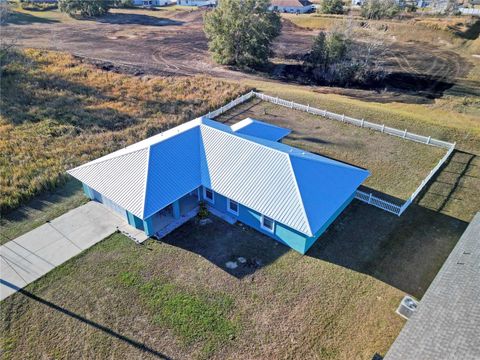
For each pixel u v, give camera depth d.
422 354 11.19
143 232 20.23
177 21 84.12
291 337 14.88
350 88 48.00
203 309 15.99
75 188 24.30
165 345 14.59
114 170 21.34
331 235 20.12
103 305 16.19
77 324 15.41
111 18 84.38
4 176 24.84
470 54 60.00
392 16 76.50
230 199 20.09
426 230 20.47
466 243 16.31
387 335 14.92
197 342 14.69
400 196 23.45
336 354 14.27
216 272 17.80
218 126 24.62
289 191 19.08
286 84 46.94
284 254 18.84
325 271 17.84
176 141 22.42
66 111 34.97
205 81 43.34
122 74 45.44
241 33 51.50
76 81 42.03
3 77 40.94
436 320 12.34
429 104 41.41
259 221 19.98
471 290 13.03
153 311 15.91
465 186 24.17
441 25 67.31
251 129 26.09
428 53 60.59
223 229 20.53
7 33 62.41
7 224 20.98
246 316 15.70
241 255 18.80
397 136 30.81
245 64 53.47
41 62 46.84
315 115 35.19
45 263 18.30
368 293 16.72
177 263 18.30
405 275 17.64
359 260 18.48
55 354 14.29
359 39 55.44
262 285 17.12
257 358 14.14
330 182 20.31
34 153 27.67
